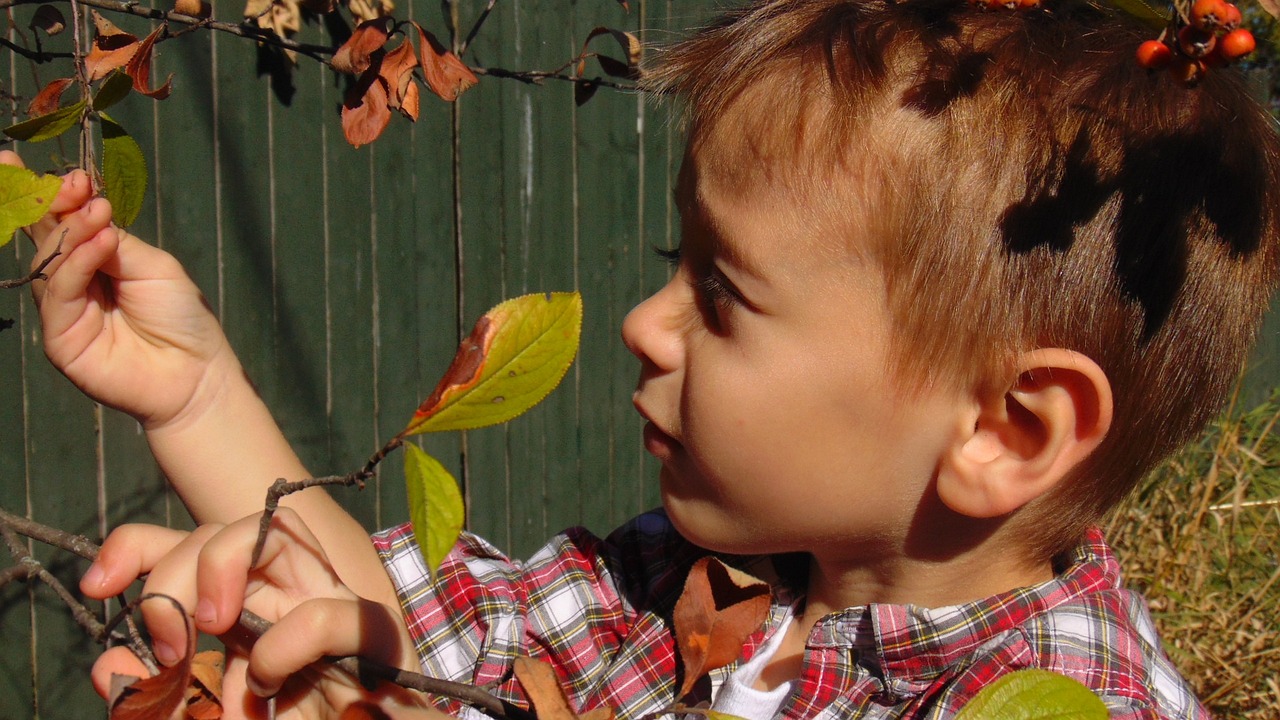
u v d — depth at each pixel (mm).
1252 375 2213
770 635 680
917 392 602
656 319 639
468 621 711
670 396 641
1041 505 626
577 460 1687
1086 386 589
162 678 462
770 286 608
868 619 639
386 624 539
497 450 1577
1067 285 593
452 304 1502
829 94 605
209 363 646
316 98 1328
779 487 619
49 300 612
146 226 1188
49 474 1172
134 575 553
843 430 610
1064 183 593
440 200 1473
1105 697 594
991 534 627
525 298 447
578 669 706
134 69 621
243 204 1272
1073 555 658
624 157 1691
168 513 1264
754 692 645
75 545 536
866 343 602
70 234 593
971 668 605
